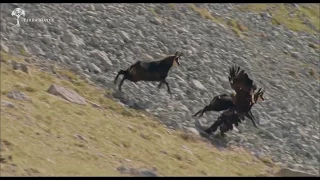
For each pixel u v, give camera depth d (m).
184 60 113.50
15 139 68.19
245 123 100.94
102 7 121.12
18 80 85.88
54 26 107.38
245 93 91.06
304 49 152.62
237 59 125.19
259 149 93.50
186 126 92.00
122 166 70.50
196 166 79.19
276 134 100.88
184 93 102.25
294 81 129.00
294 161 94.12
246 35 144.38
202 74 110.88
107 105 89.62
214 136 92.50
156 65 93.44
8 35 99.88
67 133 74.94
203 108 97.81
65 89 87.50
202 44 124.44
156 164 75.50
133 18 122.44
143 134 83.56
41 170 63.75
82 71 97.56
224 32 137.75
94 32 110.88
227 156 87.12
